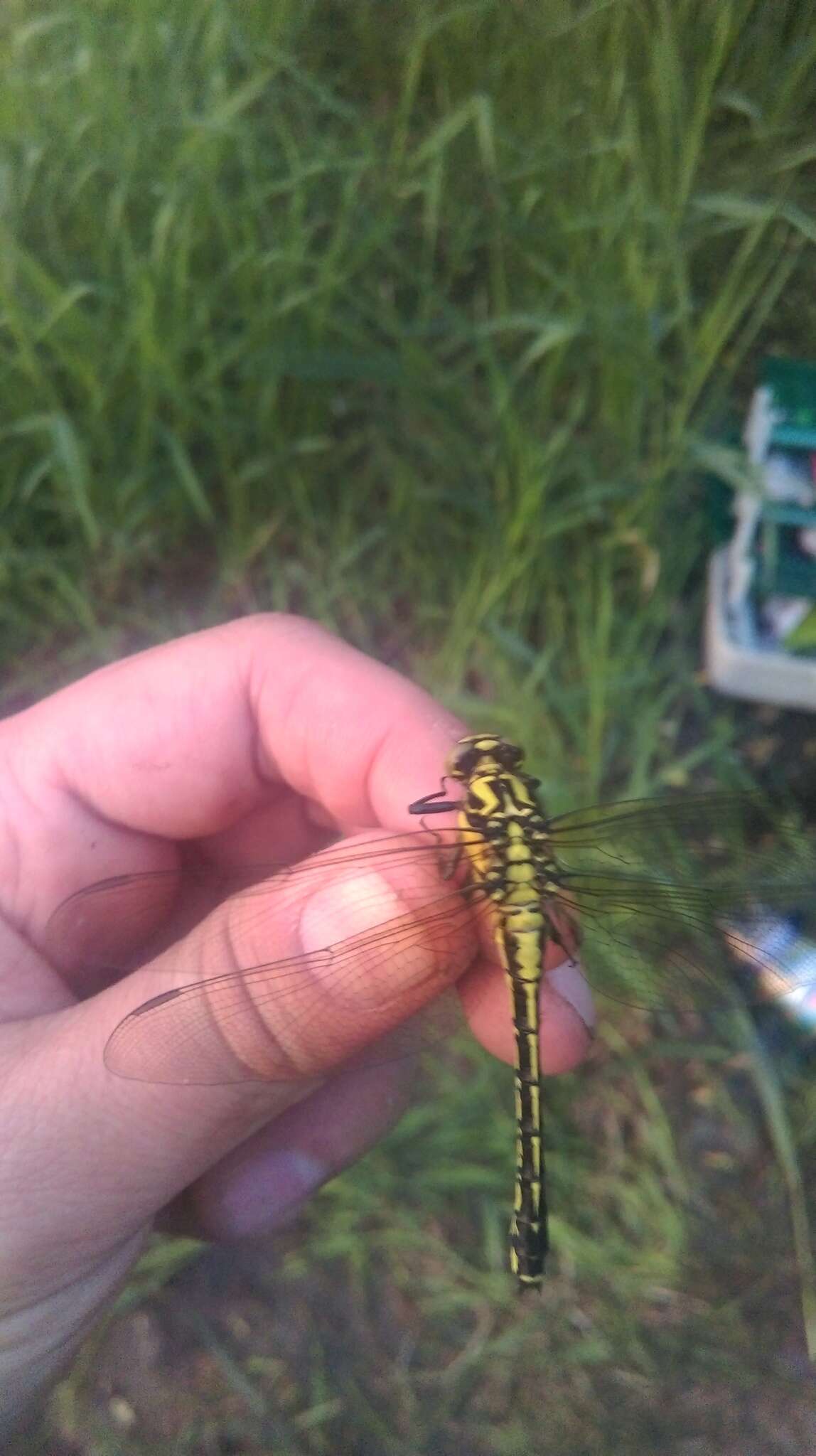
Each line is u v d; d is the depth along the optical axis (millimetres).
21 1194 78
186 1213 107
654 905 98
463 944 91
